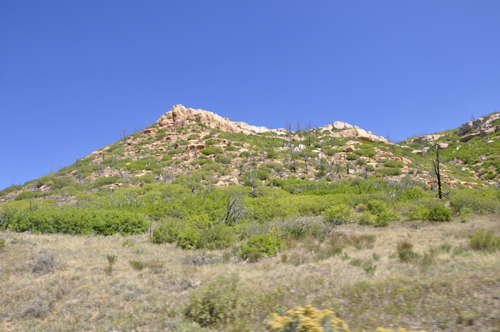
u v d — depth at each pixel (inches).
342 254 390.9
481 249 334.0
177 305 224.2
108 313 229.8
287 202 1005.2
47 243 562.9
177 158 2480.3
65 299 274.4
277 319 148.6
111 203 1088.8
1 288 300.5
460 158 2938.0
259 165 2256.4
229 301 198.8
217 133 3213.6
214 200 1109.1
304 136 4126.5
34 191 1998.0
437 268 254.4
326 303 188.4
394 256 343.6
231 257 423.8
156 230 615.8
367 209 892.6
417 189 1279.5
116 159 2596.0
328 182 1729.8
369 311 171.0
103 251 491.5
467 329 135.3
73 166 2664.9
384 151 2785.4
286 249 451.8
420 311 161.9
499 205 825.5
